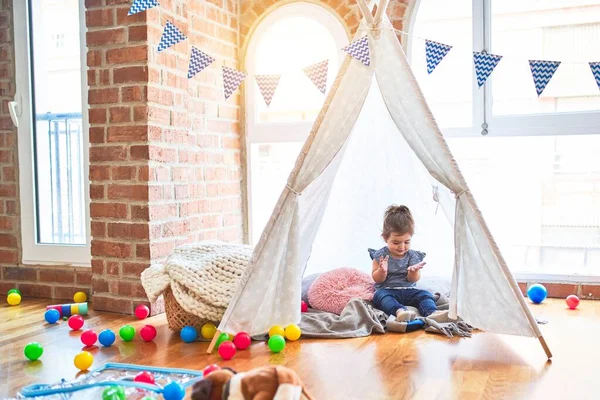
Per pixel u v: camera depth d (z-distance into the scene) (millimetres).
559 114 3496
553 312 3141
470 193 2547
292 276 2650
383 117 3297
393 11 3654
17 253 3744
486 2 3578
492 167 3719
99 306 3309
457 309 2605
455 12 3658
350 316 2807
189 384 1985
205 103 3670
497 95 3654
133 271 3193
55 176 3682
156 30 3186
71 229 3672
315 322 2805
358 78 2695
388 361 2314
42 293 3678
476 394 1938
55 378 2174
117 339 2723
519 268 3689
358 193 3430
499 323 2490
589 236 3568
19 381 2143
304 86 4051
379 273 3092
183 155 3434
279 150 4184
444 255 3287
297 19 4016
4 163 3754
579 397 1909
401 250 3131
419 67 3744
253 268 2574
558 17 3521
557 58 3535
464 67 3674
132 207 3174
